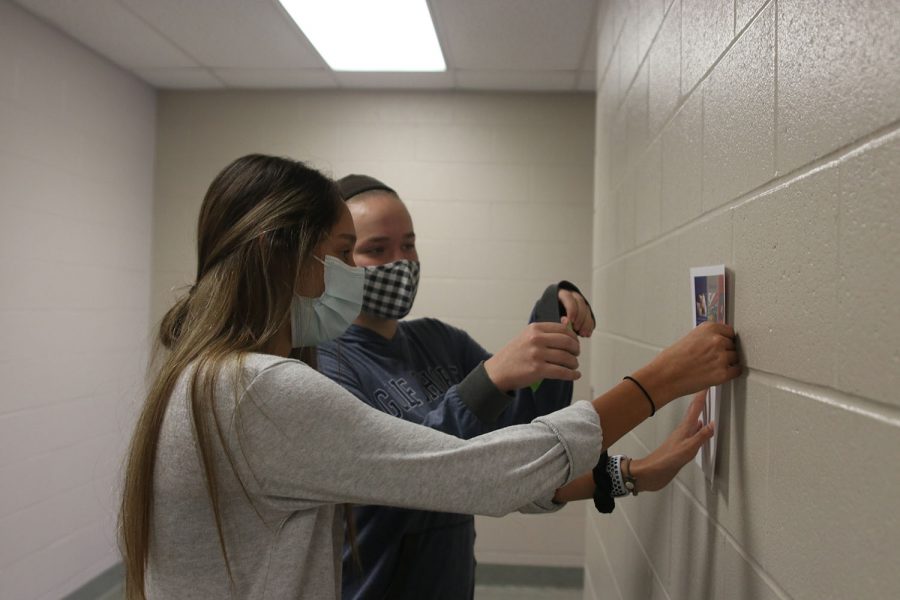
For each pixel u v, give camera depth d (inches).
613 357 62.4
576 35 104.4
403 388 47.2
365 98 133.0
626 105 56.5
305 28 104.1
